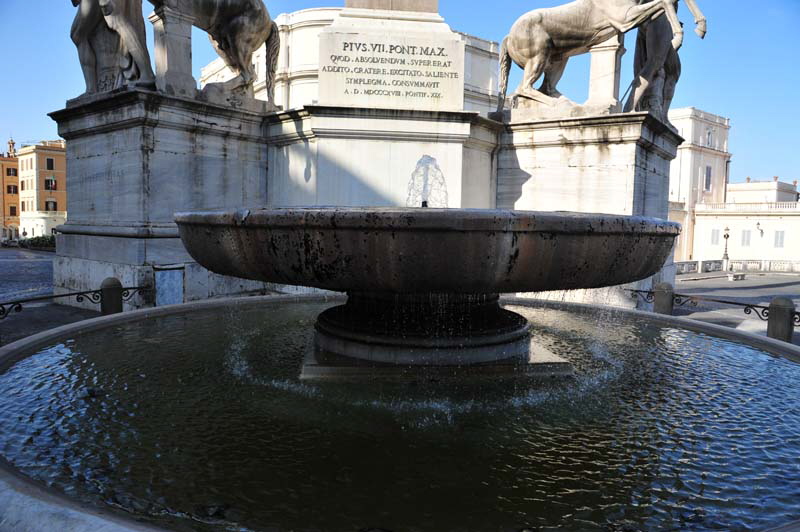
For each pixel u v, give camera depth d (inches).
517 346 147.9
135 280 322.7
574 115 355.9
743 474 90.5
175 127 335.0
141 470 87.3
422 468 90.1
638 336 197.3
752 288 810.8
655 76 387.2
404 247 101.6
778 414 118.6
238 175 372.5
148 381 133.4
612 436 105.3
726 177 2165.4
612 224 111.4
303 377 133.3
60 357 154.9
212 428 105.1
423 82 331.3
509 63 397.7
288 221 106.3
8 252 1556.3
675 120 2021.4
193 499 78.5
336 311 156.3
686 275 1103.0
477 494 82.2
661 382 140.4
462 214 99.7
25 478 79.2
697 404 124.5
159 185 331.3
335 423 108.2
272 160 383.9
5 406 114.9
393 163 329.4
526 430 107.1
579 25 368.2
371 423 108.5
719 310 490.6
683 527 74.5
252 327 200.7
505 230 101.3
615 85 414.0
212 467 88.9
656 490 84.8
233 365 147.3
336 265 107.2
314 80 1337.4
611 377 144.0
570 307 259.4
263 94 1403.8
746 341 185.3
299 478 85.7
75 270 388.8
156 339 178.7
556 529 73.5
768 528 74.3
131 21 324.2
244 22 368.5
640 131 326.0
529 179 370.9
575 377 140.9
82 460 90.1
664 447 100.6
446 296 141.3
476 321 145.3
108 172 351.3
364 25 328.2
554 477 88.4
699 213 1915.6
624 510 78.7
